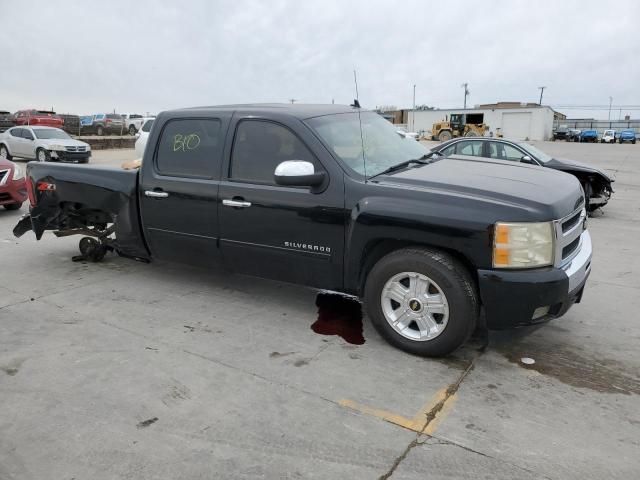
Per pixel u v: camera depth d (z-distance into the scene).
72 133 37.50
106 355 3.81
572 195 3.78
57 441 2.83
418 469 2.59
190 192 4.63
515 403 3.18
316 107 4.63
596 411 3.09
